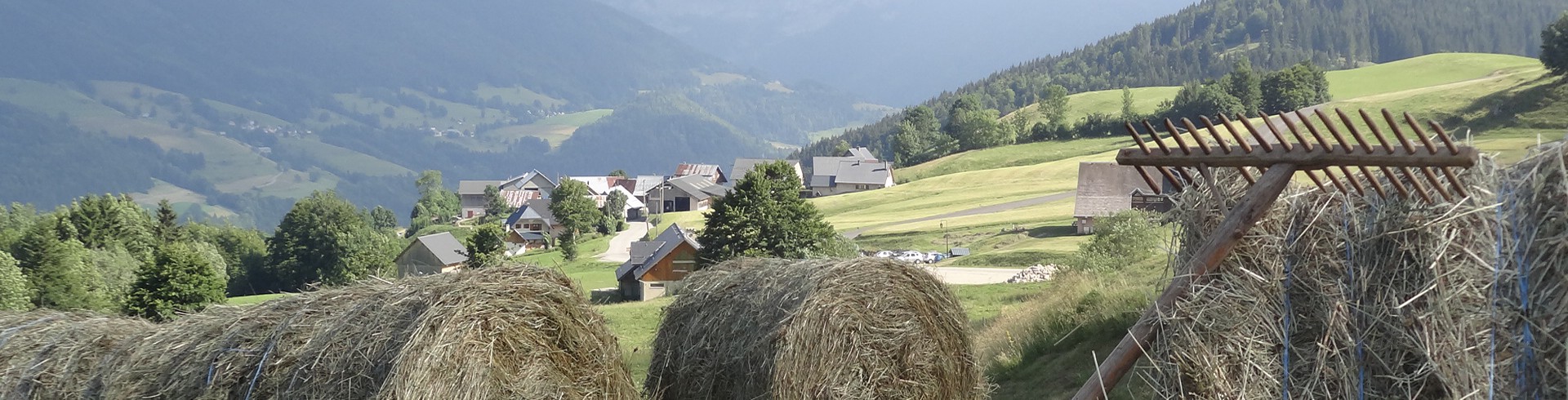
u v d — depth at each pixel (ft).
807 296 29.30
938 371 32.12
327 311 25.91
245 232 311.27
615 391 27.58
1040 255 177.68
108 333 28.81
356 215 273.54
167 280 140.56
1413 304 17.78
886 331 30.76
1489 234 17.43
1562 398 16.40
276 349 25.25
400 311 24.80
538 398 25.67
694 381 32.83
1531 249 16.96
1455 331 17.30
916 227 259.60
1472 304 17.35
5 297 135.64
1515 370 16.99
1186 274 20.04
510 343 25.31
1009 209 285.43
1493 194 17.57
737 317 31.55
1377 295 18.39
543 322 26.11
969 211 294.25
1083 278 53.06
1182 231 21.62
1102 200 214.69
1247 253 19.94
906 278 31.50
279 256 265.34
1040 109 527.81
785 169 184.75
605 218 365.81
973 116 525.34
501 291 25.38
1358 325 18.66
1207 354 19.62
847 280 29.99
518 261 27.07
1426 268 17.65
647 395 33.19
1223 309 19.72
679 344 33.78
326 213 264.72
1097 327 39.40
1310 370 19.16
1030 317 47.83
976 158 483.51
